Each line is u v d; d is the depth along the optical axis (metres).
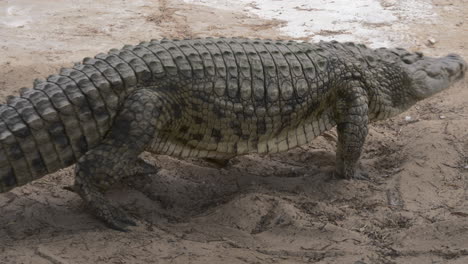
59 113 5.96
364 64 7.48
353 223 6.66
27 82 9.90
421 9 13.98
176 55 6.55
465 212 6.74
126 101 6.20
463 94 10.00
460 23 13.31
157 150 6.59
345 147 7.39
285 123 7.09
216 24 13.09
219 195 7.30
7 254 5.76
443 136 8.38
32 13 13.33
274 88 6.86
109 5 14.01
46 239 6.07
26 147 5.91
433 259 6.01
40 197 6.95
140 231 6.33
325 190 7.37
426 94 7.88
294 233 6.39
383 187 7.43
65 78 6.20
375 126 9.16
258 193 7.02
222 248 6.08
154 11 13.73
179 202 7.10
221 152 6.93
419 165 7.68
